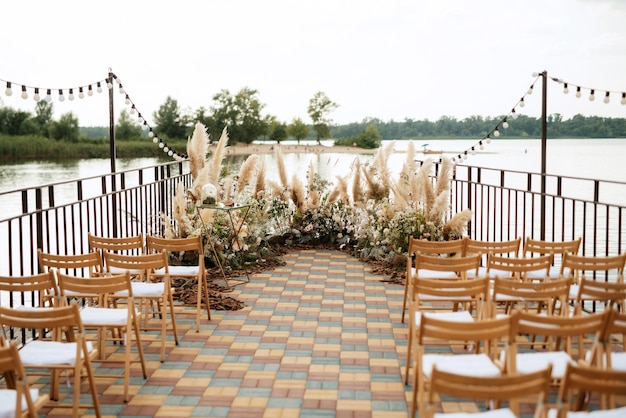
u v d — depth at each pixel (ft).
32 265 19.52
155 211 32.17
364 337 19.33
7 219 17.56
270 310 22.29
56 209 20.84
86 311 15.39
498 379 9.02
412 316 14.06
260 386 15.52
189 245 19.95
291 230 34.47
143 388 15.38
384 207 29.99
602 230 42.70
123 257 17.52
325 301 23.49
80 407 13.39
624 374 9.18
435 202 28.19
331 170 38.27
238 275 27.55
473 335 11.60
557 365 12.19
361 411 14.07
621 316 11.69
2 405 10.56
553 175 24.49
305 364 17.03
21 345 18.24
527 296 14.70
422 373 11.79
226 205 26.86
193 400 14.66
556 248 19.72
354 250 32.27
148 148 70.49
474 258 17.74
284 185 35.01
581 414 9.86
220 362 17.19
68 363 12.67
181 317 21.42
